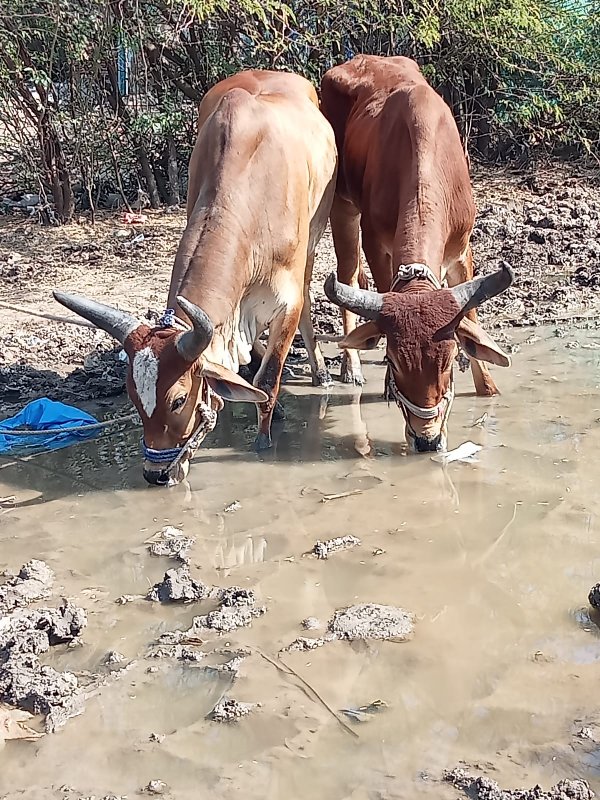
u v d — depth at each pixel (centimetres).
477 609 235
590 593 234
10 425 365
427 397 307
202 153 339
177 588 246
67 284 535
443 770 180
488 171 838
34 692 205
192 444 308
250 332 340
